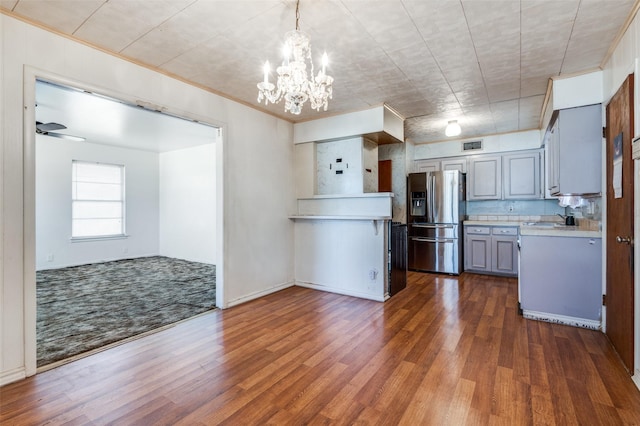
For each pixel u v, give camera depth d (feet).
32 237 6.81
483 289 13.74
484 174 17.67
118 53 8.24
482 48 8.04
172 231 22.72
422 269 17.51
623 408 5.51
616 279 7.73
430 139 18.58
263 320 10.08
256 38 7.59
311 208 14.48
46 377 6.67
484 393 6.01
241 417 5.39
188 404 5.74
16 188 6.60
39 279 15.81
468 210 18.93
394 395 5.98
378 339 8.55
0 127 6.38
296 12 6.51
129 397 5.96
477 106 12.66
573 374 6.65
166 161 23.12
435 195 17.13
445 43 7.80
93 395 6.02
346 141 13.80
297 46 6.33
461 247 17.20
